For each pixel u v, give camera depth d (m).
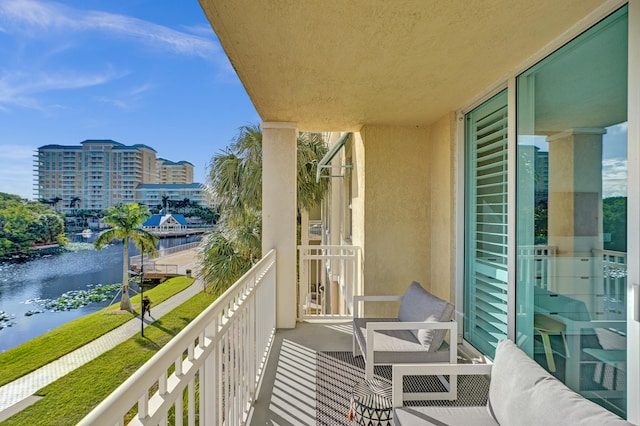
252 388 2.44
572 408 1.29
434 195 3.94
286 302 4.01
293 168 4.01
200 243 7.88
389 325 2.46
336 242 7.84
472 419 1.68
